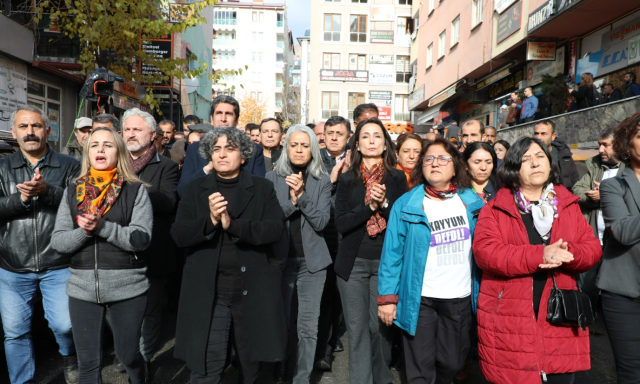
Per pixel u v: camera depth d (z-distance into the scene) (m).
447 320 3.38
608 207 3.14
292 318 4.68
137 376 3.46
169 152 6.78
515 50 16.08
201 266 3.19
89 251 3.24
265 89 77.56
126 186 3.42
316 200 4.05
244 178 3.39
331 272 4.41
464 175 3.55
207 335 3.11
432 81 25.16
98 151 3.34
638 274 3.02
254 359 3.15
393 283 3.49
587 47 13.79
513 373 2.87
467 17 19.94
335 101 38.31
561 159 6.42
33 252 3.52
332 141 5.49
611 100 11.50
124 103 17.64
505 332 2.91
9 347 3.53
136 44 12.41
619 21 12.46
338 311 4.68
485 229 3.11
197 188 3.36
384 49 38.53
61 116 15.25
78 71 14.30
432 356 3.38
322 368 4.46
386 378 3.82
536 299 2.92
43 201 3.51
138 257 3.38
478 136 6.20
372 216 3.79
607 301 3.16
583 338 2.90
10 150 4.89
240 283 3.25
